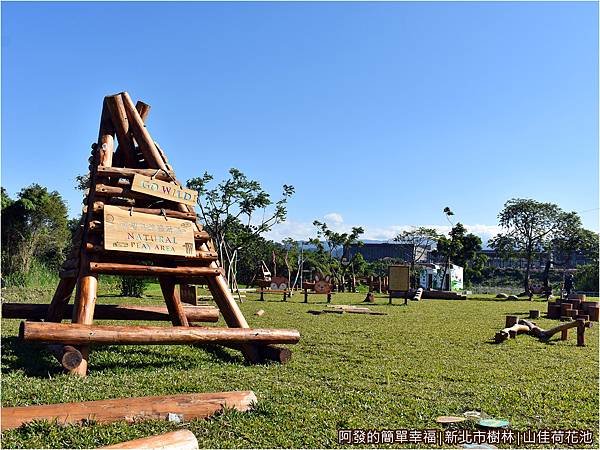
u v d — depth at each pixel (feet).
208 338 25.21
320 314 56.08
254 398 18.24
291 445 15.30
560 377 25.36
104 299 68.03
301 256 122.93
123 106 29.66
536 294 136.15
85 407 16.05
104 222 25.31
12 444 14.10
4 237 97.19
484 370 26.40
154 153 28.91
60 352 23.09
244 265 132.77
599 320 60.49
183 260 28.14
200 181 90.22
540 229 144.66
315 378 23.43
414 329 43.24
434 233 160.45
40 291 73.51
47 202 101.19
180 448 13.21
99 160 27.71
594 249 145.18
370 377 24.04
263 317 50.55
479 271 167.12
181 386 20.59
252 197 91.35
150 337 23.81
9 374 21.86
